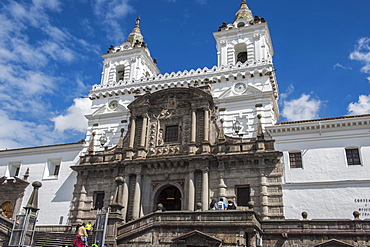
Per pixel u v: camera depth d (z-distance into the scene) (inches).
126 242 1003.9
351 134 1245.7
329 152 1247.5
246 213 939.3
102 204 1417.3
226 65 1593.3
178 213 1000.9
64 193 1566.2
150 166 1369.3
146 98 1520.7
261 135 1296.8
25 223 987.9
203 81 1587.1
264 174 1242.6
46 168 1676.9
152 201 1339.8
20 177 1708.9
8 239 1039.6
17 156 1779.0
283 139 1318.9
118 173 1425.9
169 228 987.3
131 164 1389.0
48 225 1485.0
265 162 1259.2
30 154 1753.2
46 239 1093.1
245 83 1526.8
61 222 1493.6
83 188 1462.8
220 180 1274.6
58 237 1119.6
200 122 1401.3
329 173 1215.6
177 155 1365.7
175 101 1492.4
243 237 916.6
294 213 1183.6
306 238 997.8
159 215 1015.6
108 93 1738.4
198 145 1359.5
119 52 1904.5
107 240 1000.2
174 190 1418.6
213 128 1398.9
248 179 1257.4
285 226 1028.5
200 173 1305.4
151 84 1683.1
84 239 995.9
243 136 1422.2
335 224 987.3
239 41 1701.5
